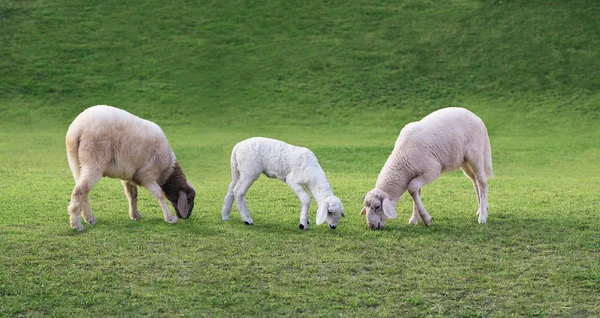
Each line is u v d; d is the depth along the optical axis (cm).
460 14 3681
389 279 789
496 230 990
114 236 931
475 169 1059
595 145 2369
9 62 3300
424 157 1012
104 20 3712
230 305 719
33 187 1315
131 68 3316
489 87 3117
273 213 1105
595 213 1099
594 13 3588
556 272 809
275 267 821
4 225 981
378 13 3769
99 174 942
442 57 3369
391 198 1009
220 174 1834
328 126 2753
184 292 746
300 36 3588
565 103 2941
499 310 713
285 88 3158
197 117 2873
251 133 2623
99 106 962
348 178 1600
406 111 2933
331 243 920
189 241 917
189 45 3509
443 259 857
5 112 2862
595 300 735
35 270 795
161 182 1034
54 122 2786
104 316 689
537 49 3362
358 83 3192
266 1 3900
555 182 1504
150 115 2888
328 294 746
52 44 3481
